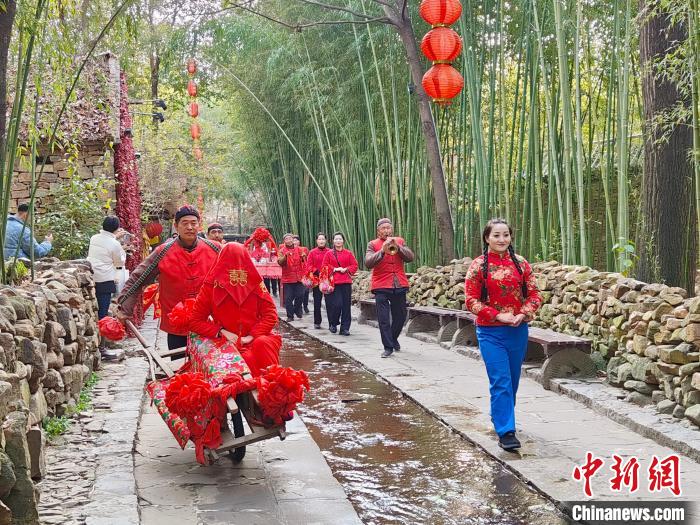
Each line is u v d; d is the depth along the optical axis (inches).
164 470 190.7
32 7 237.6
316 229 854.5
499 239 213.2
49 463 185.9
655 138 323.6
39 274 307.0
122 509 153.3
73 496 161.9
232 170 1234.0
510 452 201.6
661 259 325.4
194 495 171.2
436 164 513.3
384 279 378.3
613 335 274.1
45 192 491.8
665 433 203.2
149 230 696.4
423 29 543.5
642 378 239.6
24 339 191.2
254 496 170.7
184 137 1101.7
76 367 252.8
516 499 170.4
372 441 222.5
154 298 220.5
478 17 487.8
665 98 319.0
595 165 541.0
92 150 498.3
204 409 172.2
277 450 209.6
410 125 569.3
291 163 885.2
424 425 240.4
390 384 307.4
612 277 287.0
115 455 193.6
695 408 207.8
